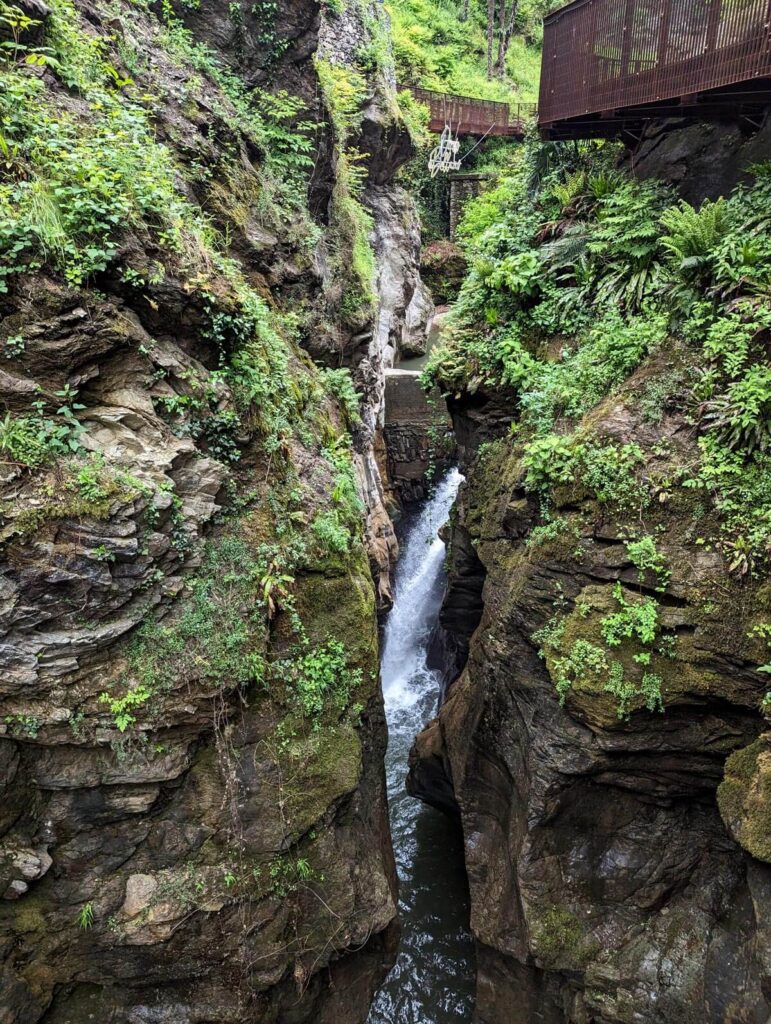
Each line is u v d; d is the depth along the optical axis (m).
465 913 11.46
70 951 6.72
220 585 7.41
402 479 22.33
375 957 8.73
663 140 11.39
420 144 26.55
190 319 7.44
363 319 16.53
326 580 8.75
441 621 14.16
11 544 5.94
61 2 7.90
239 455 7.91
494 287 11.49
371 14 23.41
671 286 9.27
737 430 7.59
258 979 7.34
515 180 14.86
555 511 8.93
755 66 8.13
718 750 7.64
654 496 7.98
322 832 7.93
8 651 6.07
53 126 6.46
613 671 7.72
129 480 6.42
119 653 6.70
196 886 6.99
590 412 9.13
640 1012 7.81
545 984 9.02
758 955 6.51
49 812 6.64
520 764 9.46
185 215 8.35
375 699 9.52
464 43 38.19
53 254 6.16
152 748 6.85
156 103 9.52
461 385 11.83
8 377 6.03
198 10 11.49
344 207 16.56
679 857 8.24
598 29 10.64
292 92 12.88
